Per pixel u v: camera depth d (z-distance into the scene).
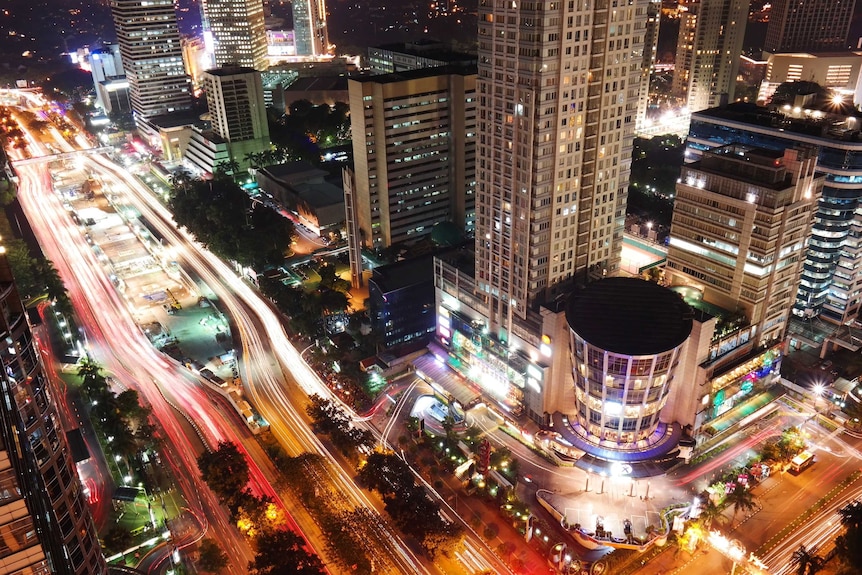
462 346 198.25
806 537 146.00
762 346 174.50
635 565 140.50
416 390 198.38
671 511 150.50
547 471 167.12
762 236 157.75
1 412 86.50
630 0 153.38
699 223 173.12
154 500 159.12
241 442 177.25
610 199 176.00
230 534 150.62
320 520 148.88
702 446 169.62
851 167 185.00
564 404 174.38
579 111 157.25
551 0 141.38
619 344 148.12
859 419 174.00
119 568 129.50
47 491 96.44
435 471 166.12
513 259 171.50
